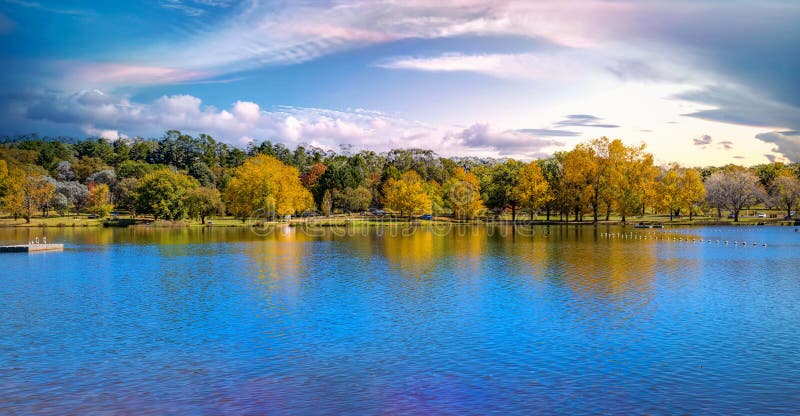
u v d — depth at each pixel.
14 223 157.12
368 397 25.00
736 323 37.62
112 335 35.41
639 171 154.62
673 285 52.62
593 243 99.88
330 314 40.75
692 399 24.61
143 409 23.84
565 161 163.75
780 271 62.03
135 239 112.25
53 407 24.14
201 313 41.41
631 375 27.58
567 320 38.56
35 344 33.53
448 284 53.69
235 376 27.77
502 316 39.84
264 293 49.34
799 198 164.12
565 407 23.78
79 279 58.28
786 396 24.92
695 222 159.00
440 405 24.08
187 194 161.38
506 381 26.86
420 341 33.59
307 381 27.00
